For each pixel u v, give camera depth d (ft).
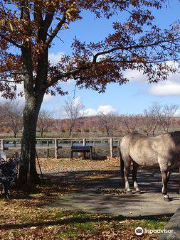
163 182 30.66
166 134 31.40
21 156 37.11
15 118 147.13
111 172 50.31
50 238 20.02
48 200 30.91
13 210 27.27
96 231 20.97
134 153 33.09
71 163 64.39
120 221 23.22
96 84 46.83
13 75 45.44
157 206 27.94
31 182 38.45
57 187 37.24
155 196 31.99
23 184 36.42
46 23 37.60
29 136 37.40
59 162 65.98
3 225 22.98
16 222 23.67
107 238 19.61
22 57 38.17
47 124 148.97
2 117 157.79
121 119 145.89
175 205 28.17
